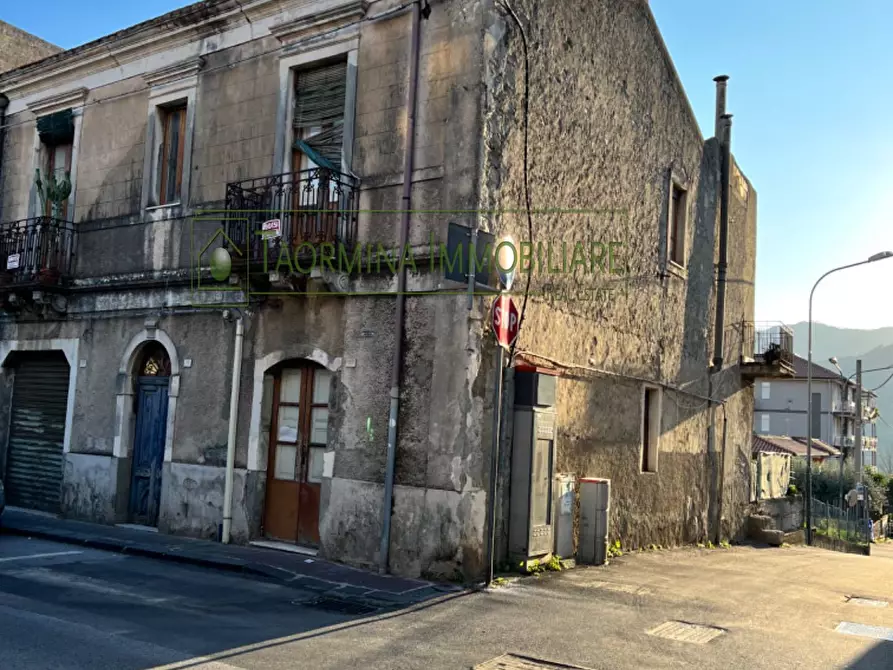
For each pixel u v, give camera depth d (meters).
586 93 11.89
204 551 10.31
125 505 12.70
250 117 11.79
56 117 14.44
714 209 17.11
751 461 19.30
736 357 18.20
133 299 12.91
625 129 13.13
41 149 14.84
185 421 11.95
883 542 40.03
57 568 9.26
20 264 13.73
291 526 10.82
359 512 9.81
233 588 8.52
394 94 10.27
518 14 10.19
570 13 11.45
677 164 15.14
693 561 12.70
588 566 10.92
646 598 8.87
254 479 11.03
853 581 11.66
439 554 9.08
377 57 10.48
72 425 13.45
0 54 16.53
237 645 6.25
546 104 10.80
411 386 9.60
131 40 13.17
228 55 12.15
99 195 13.64
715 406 16.98
